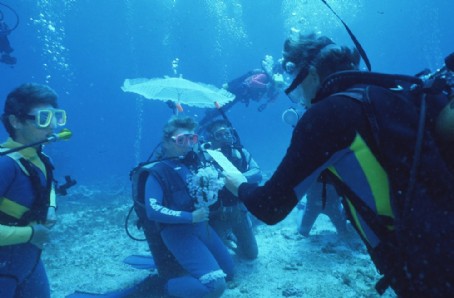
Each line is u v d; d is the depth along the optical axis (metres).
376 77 1.32
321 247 4.92
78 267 4.82
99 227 6.92
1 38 9.11
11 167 2.44
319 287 3.75
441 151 1.15
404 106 1.22
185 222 3.44
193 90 4.61
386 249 1.22
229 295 3.79
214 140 4.98
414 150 1.12
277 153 27.89
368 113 1.19
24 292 2.85
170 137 3.79
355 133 1.20
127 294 3.71
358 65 1.51
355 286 3.70
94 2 49.47
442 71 1.43
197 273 3.45
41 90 2.52
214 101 4.82
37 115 2.45
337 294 3.60
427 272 1.03
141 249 5.49
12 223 2.50
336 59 1.43
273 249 5.01
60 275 4.57
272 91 9.27
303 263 4.43
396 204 1.12
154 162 3.87
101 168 26.48
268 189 1.39
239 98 9.09
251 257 4.69
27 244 2.64
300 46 1.50
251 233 4.65
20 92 2.47
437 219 1.02
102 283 4.34
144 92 4.46
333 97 1.28
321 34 1.56
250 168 5.13
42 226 2.57
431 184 1.06
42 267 3.01
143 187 3.86
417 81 1.29
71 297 3.63
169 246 3.64
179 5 49.28
